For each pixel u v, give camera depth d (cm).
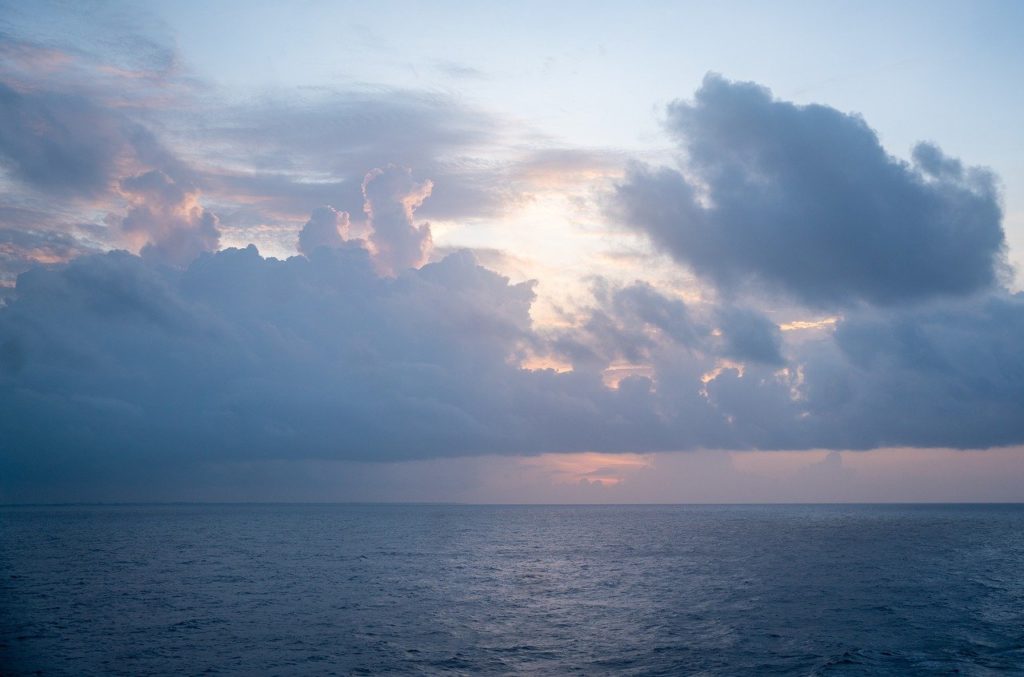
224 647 3694
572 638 3888
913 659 3391
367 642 3803
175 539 11994
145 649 3650
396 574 6888
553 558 8556
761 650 3588
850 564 7681
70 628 4178
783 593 5522
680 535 13175
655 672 3186
